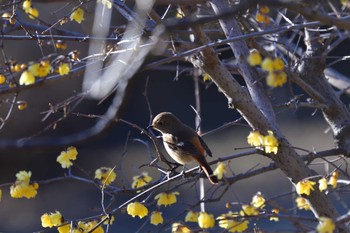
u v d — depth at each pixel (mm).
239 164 26859
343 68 28609
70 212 23703
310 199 9219
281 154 9102
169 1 8172
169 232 14797
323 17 6602
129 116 31641
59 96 25312
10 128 24438
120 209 8859
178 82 32469
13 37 9328
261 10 9914
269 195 22547
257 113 9047
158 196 8891
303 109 32000
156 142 9008
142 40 8156
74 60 8539
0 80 8391
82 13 9344
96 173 9688
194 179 9266
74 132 26203
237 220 8102
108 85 7621
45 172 26703
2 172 25891
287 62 10266
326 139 29391
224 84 8969
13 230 22703
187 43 8922
